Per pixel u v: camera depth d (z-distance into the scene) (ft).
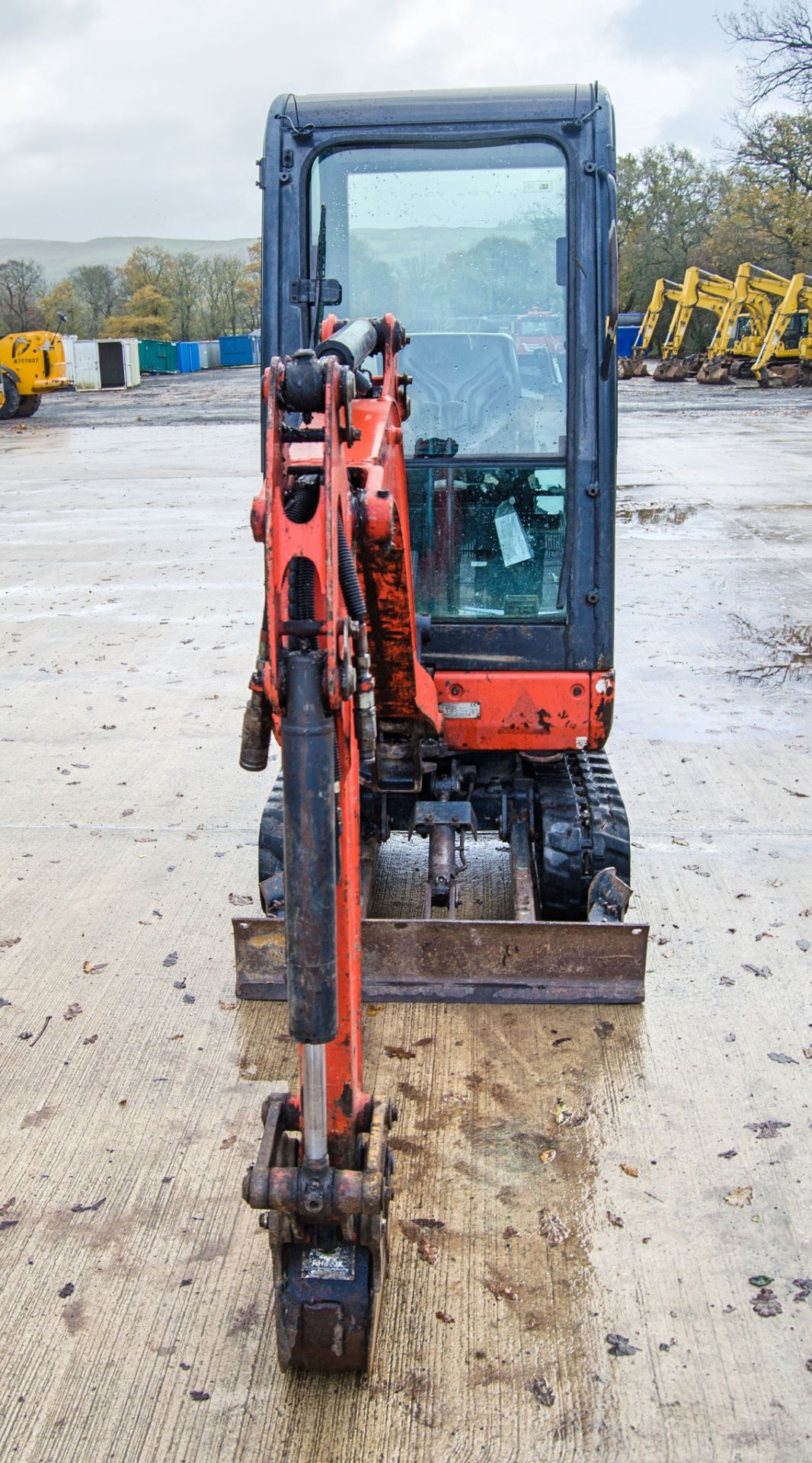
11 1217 11.78
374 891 18.08
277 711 8.19
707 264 197.16
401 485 11.49
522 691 14.56
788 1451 9.32
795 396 110.83
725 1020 14.84
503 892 18.10
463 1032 14.57
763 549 43.16
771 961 16.12
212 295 309.83
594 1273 11.03
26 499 57.11
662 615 34.17
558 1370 10.04
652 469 63.36
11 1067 14.10
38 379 102.42
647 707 26.37
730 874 18.53
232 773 22.79
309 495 8.21
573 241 13.74
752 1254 11.25
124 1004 15.35
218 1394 9.85
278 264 14.15
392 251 14.23
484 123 13.69
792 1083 13.66
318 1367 9.71
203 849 19.63
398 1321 10.51
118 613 34.83
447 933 14.84
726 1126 12.96
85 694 27.53
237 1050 14.40
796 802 21.17
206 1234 11.55
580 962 14.88
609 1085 13.61
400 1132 12.86
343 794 8.76
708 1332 10.41
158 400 124.77
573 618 14.46
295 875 7.92
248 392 135.13
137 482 61.87
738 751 23.70
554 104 13.60
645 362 157.89
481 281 14.20
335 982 8.09
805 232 142.31
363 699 8.75
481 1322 10.50
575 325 13.84
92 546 44.88
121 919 17.43
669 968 15.93
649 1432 9.48
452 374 14.44
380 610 10.77
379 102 13.82
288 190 14.02
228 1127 13.05
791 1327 10.46
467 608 14.83
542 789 16.08
